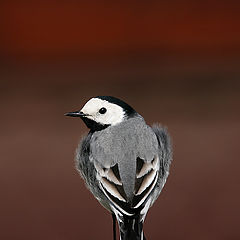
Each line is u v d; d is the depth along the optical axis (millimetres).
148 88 22438
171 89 22297
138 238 6688
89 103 7582
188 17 26734
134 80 23672
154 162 6969
